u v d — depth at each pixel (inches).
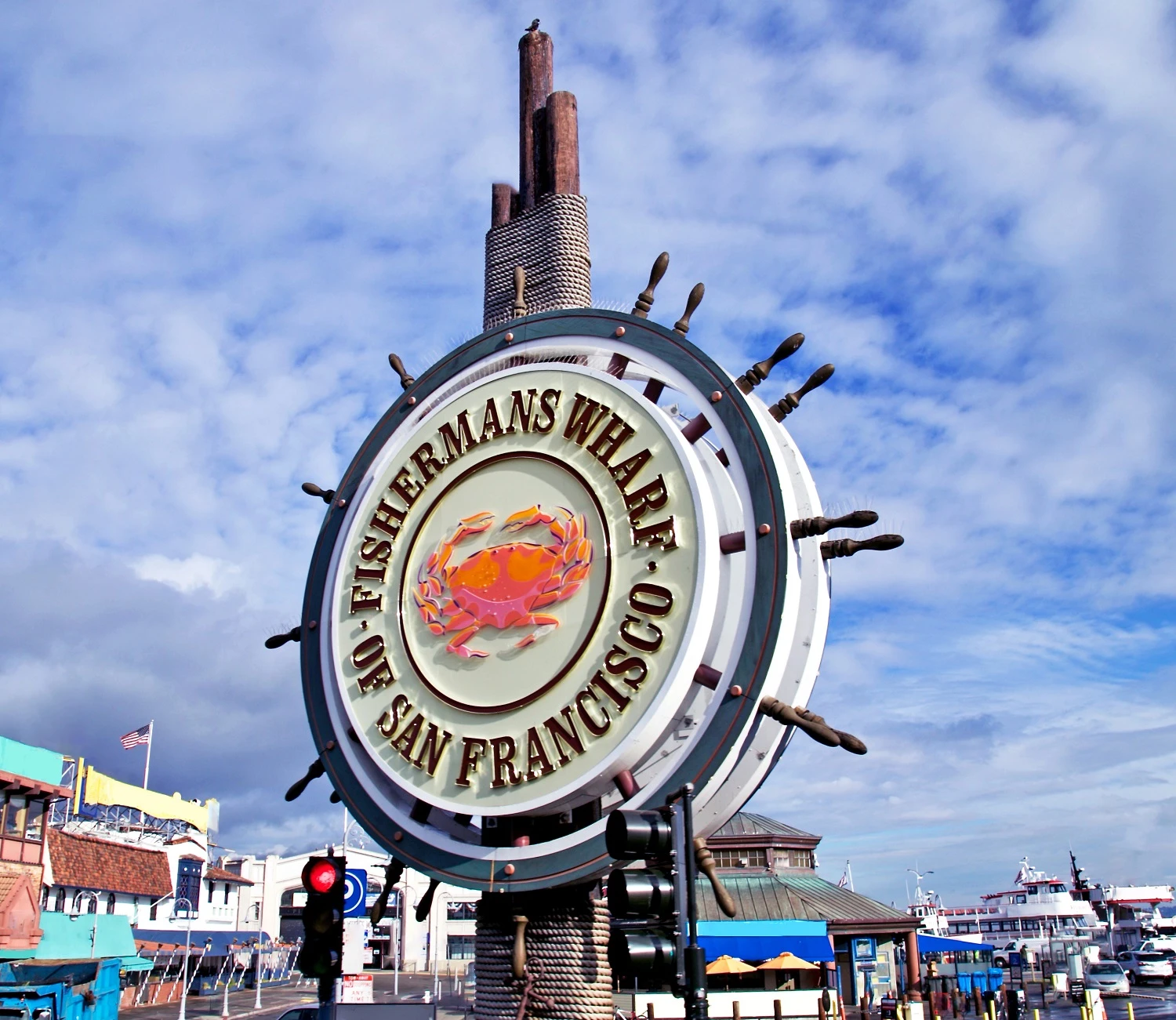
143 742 3417.8
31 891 1823.3
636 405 824.3
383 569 886.4
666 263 891.4
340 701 877.2
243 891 4050.2
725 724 713.6
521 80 1203.9
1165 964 2849.4
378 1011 944.9
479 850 767.7
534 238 1115.9
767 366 812.6
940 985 2096.5
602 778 740.0
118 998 1626.5
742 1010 1754.4
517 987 852.6
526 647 800.9
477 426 897.5
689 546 765.3
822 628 753.6
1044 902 4175.7
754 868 2236.7
